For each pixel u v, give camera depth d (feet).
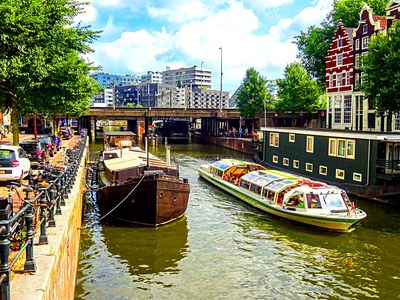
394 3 131.44
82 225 61.05
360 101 147.43
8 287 15.97
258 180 77.46
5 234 15.97
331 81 163.32
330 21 180.96
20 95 54.49
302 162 97.60
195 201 80.18
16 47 46.55
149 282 41.98
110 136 143.95
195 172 118.21
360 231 60.08
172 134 306.14
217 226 62.39
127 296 38.70
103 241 54.13
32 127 158.30
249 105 210.38
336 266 47.52
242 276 44.21
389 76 91.61
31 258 20.27
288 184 69.21
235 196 83.15
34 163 63.82
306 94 178.81
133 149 113.60
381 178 75.46
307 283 42.88
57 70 53.16
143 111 218.79
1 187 48.21
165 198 59.16
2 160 48.01
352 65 150.51
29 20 46.24
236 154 168.04
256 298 39.24
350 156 82.02
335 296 40.09
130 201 59.36
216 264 47.37
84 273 43.80
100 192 70.90
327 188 63.87
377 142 76.13
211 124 246.47
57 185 34.35
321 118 180.96
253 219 66.64
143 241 54.39
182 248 52.21
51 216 29.22
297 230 60.64
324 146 89.40
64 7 52.24
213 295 39.52
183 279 42.96
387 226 62.18
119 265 46.26
